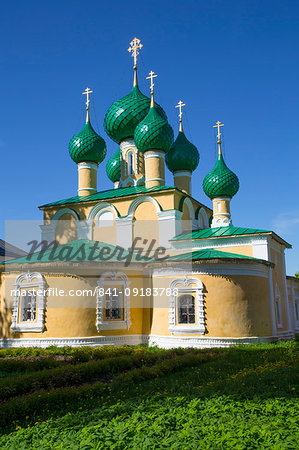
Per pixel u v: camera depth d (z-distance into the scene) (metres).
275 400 7.75
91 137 28.42
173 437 6.11
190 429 6.30
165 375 12.05
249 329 18.19
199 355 14.14
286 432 6.00
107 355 15.16
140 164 28.73
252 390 8.63
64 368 11.61
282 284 24.78
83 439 6.29
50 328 17.80
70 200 27.45
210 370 11.84
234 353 14.86
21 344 18.08
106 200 25.03
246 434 5.93
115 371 12.84
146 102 28.64
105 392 10.02
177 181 29.89
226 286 18.27
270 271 20.86
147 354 14.55
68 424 7.36
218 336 17.75
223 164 30.23
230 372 11.44
